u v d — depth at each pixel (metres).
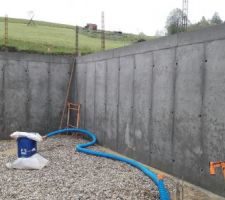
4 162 7.36
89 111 10.53
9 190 5.43
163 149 6.86
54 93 11.48
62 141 10.22
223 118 5.26
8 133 10.78
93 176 6.33
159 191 5.05
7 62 10.66
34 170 6.75
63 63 11.55
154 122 7.16
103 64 9.58
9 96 10.75
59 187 5.61
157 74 7.02
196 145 5.89
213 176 5.50
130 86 8.12
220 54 5.30
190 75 6.01
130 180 6.07
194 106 5.92
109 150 9.15
